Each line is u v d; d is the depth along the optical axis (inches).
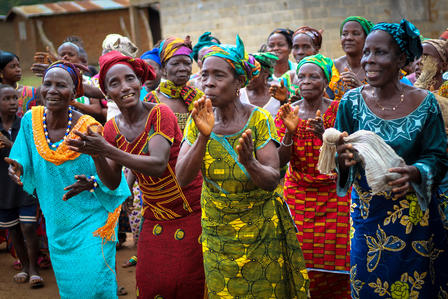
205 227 139.6
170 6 609.0
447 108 153.9
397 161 128.1
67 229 168.6
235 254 135.9
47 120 170.4
